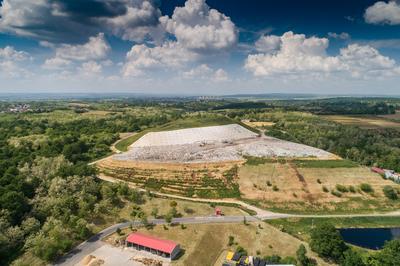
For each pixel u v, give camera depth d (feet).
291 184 401.90
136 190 355.97
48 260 231.30
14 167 369.71
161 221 303.89
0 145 533.55
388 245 246.68
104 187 335.47
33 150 527.40
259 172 429.38
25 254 236.43
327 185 402.11
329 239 254.88
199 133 651.66
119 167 460.14
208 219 312.91
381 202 379.55
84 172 369.30
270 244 272.10
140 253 248.32
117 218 303.48
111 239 267.18
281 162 456.86
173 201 341.00
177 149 547.08
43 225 266.98
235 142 603.26
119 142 635.25
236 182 409.28
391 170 531.09
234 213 331.77
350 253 243.19
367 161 585.22
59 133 648.79
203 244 266.36
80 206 296.71
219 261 246.27
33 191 321.32
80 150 528.22
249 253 257.96
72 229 268.21
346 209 362.74
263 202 369.50
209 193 387.96
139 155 509.76
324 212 355.15
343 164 457.68
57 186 318.86
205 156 494.18
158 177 424.46
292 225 322.14
